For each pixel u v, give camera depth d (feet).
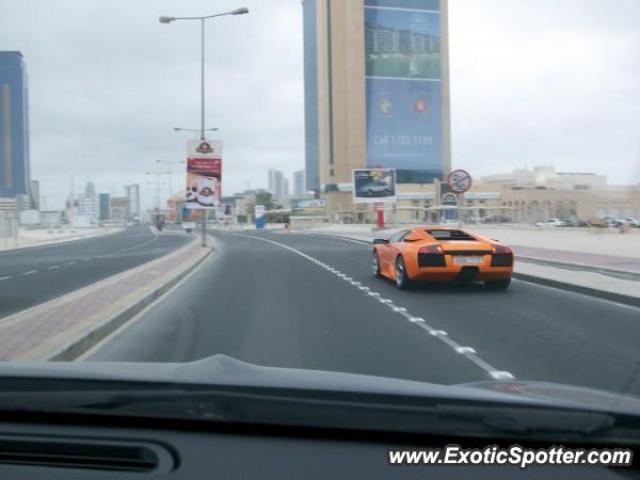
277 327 36.29
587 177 291.58
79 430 11.55
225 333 34.68
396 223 309.22
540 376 25.12
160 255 114.01
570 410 11.38
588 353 29.27
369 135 403.75
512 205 327.26
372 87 403.75
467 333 34.17
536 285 55.52
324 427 11.30
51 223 371.97
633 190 213.05
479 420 11.24
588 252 86.99
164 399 11.53
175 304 46.42
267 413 11.35
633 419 11.35
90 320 35.76
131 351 30.63
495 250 49.96
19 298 52.80
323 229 271.90
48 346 28.58
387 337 33.19
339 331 34.96
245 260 90.48
